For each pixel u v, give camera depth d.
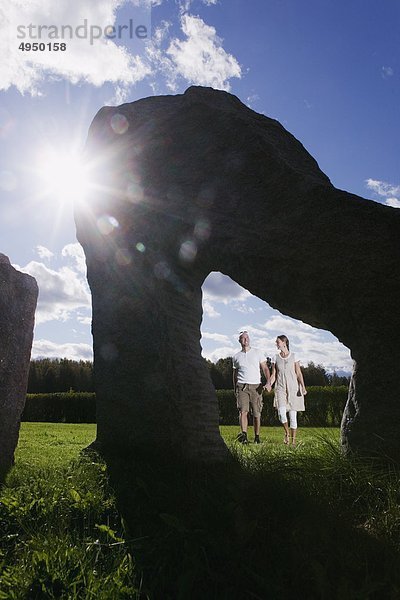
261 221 4.70
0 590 2.27
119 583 2.31
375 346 4.07
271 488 3.36
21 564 2.51
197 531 2.74
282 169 4.78
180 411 5.16
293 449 5.12
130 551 2.67
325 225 4.36
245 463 4.84
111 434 5.57
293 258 4.39
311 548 2.62
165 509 3.37
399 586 2.31
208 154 5.33
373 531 2.93
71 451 6.30
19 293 4.83
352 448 4.09
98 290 6.00
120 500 3.56
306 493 3.34
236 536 2.80
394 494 3.33
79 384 36.88
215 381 30.92
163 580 2.39
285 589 2.30
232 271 4.79
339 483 3.58
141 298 5.53
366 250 4.15
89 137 6.45
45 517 3.12
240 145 5.13
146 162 5.77
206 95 5.74
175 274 5.38
